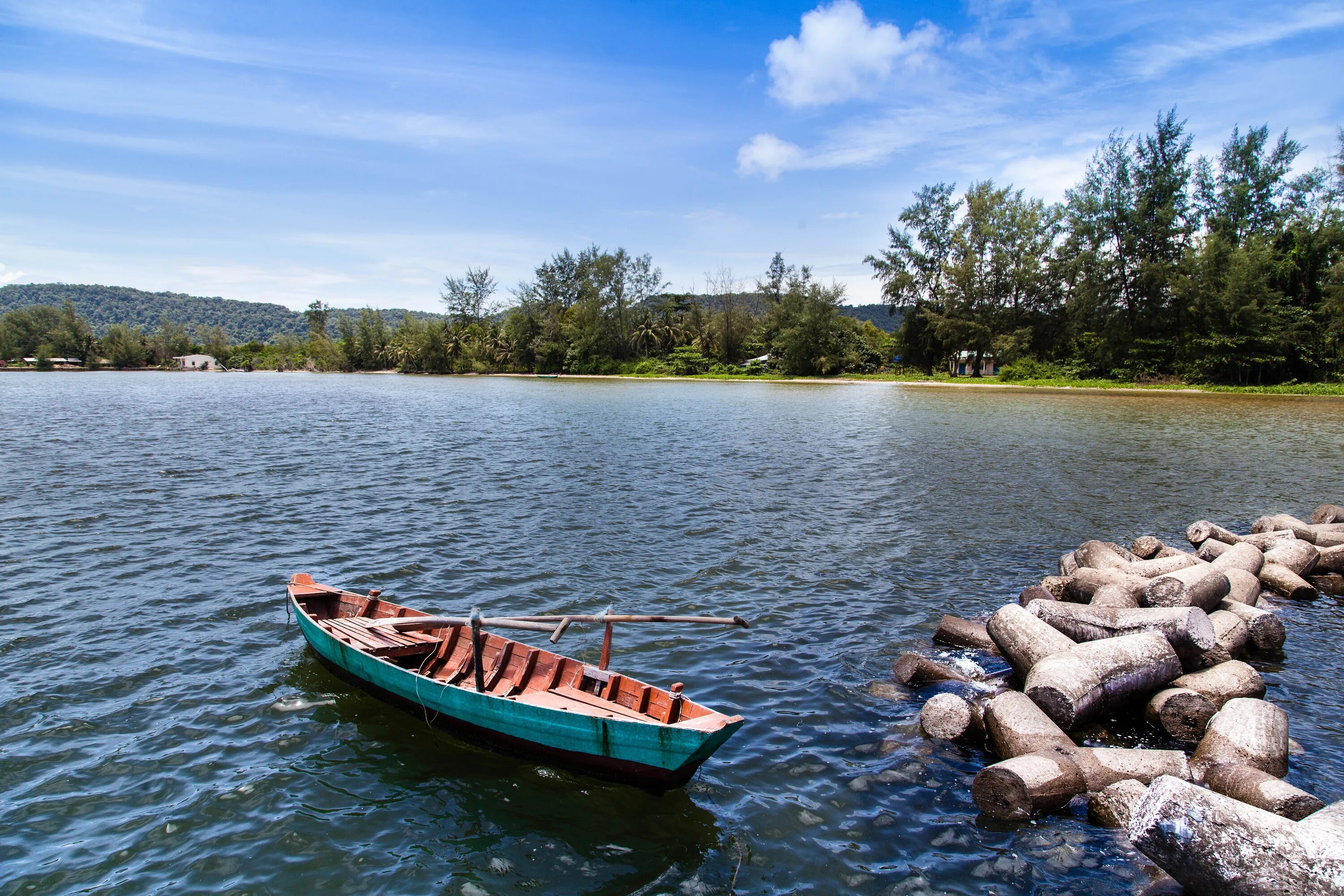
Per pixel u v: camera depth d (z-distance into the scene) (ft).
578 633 41.14
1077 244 236.02
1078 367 242.37
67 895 22.31
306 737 30.78
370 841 24.70
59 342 499.10
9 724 31.60
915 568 52.54
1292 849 18.25
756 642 39.86
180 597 46.01
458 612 44.06
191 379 371.15
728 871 23.21
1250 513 68.44
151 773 28.37
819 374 310.86
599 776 27.73
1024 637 33.37
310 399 212.43
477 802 26.66
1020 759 25.90
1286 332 196.65
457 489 77.56
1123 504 71.82
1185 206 221.05
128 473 84.43
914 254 290.97
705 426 138.41
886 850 23.99
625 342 378.94
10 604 44.57
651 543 58.08
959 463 95.20
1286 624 41.68
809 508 70.23
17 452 99.14
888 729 31.17
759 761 28.94
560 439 118.21
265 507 68.74
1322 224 203.82
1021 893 22.02
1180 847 19.99
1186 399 188.44
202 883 22.84
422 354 434.71
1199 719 29.04
